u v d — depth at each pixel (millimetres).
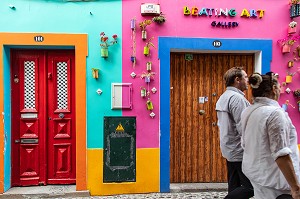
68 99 5156
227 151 3607
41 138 5125
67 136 5172
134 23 4934
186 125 5340
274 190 2570
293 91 5168
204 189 5074
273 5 5176
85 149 4914
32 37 4805
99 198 4785
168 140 5051
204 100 5367
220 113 3703
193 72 5348
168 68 5031
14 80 5066
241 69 3748
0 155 4777
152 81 5027
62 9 4871
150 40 5000
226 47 5086
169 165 5059
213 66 5375
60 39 4848
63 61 5156
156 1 5008
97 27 4922
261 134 2547
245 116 2748
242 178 3533
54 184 5160
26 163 5094
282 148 2391
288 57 5188
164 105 5027
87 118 4922
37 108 5105
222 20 5102
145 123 5020
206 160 5379
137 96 5004
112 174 4961
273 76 2680
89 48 4906
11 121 5051
